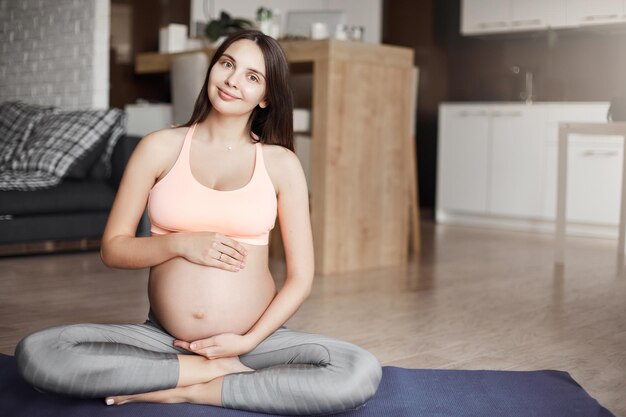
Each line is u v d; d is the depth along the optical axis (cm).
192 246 176
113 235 182
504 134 660
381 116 435
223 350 175
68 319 292
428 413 190
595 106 607
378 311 322
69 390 167
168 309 181
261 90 183
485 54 734
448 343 270
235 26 548
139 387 171
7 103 518
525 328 297
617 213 601
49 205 437
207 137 188
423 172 769
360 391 170
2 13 590
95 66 533
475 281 401
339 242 421
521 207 652
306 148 437
